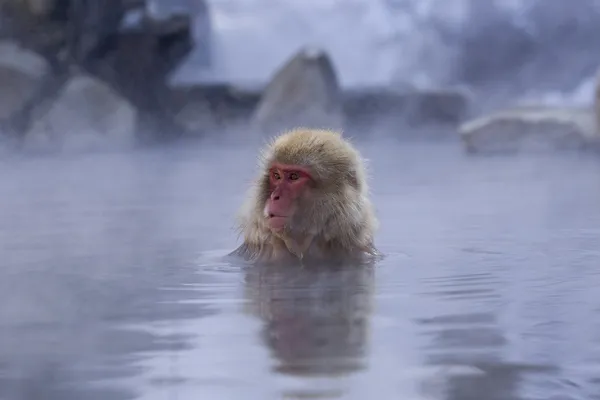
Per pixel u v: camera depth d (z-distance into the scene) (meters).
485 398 5.30
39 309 8.24
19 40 45.41
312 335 6.96
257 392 5.38
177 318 7.74
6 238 14.34
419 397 5.30
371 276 10.34
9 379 5.75
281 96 49.66
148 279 10.19
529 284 9.59
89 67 47.31
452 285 9.58
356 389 5.45
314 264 11.40
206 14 68.38
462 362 6.08
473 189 23.16
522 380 5.65
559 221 16.27
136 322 7.57
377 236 14.41
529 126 38.09
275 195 11.86
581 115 39.06
